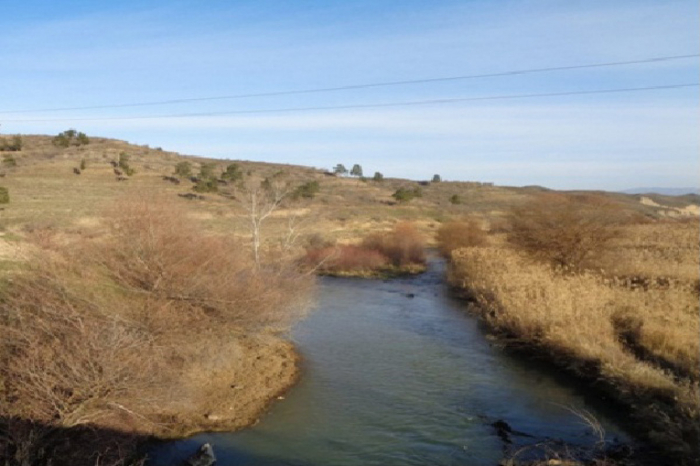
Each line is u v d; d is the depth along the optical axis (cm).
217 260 1439
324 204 6512
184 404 1160
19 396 969
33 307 1088
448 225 4306
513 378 1447
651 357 1405
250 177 7444
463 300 2561
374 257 3641
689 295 1938
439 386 1390
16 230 2180
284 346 1700
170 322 1248
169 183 6306
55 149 8119
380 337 1870
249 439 1080
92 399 998
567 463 965
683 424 1031
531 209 2917
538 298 1838
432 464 988
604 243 2705
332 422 1168
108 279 1298
